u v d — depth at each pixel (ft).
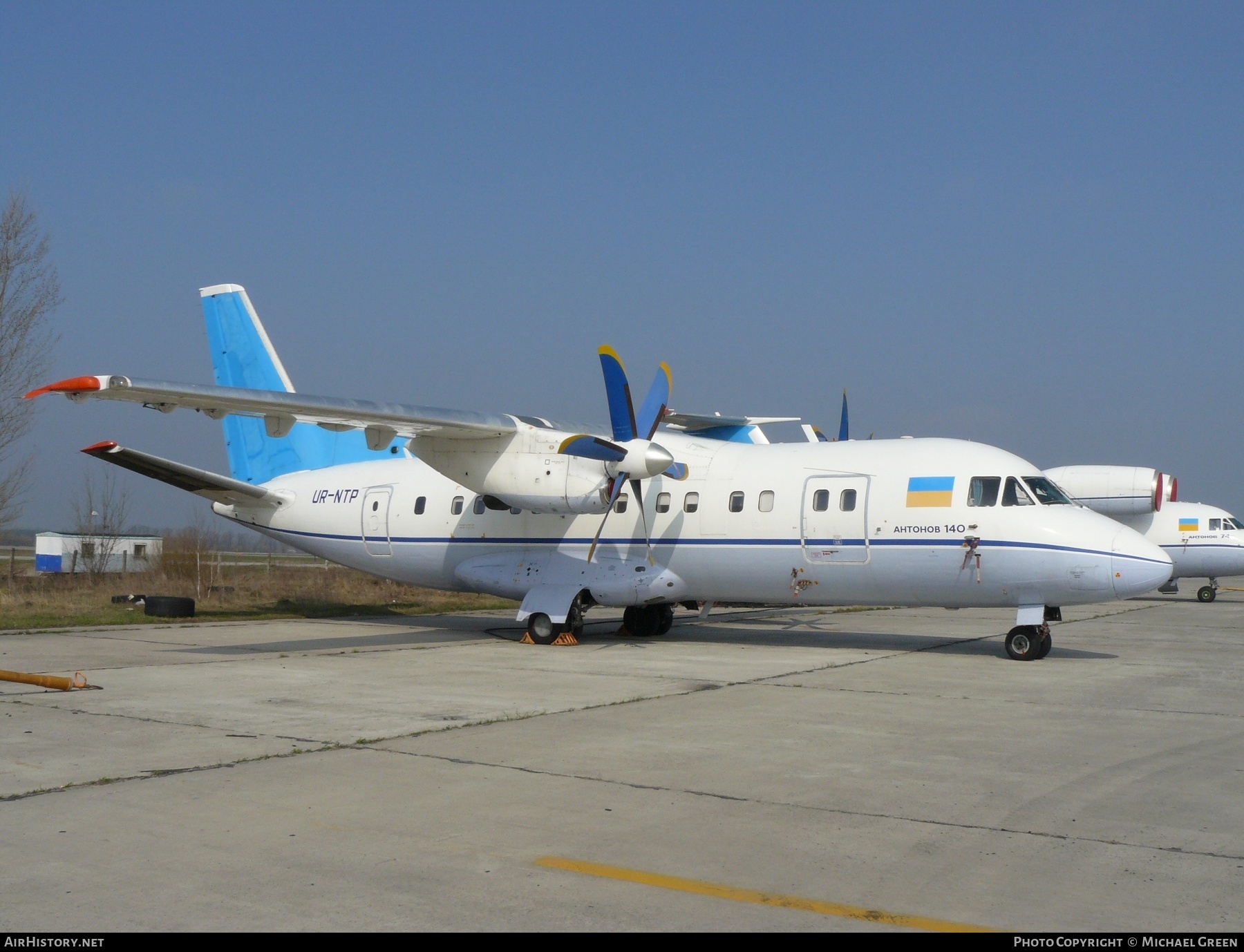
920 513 54.13
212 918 16.61
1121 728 33.55
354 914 16.83
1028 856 20.08
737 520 58.44
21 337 104.01
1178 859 19.92
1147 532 110.73
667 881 18.51
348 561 73.00
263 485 76.79
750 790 24.99
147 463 66.54
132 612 81.61
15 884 18.13
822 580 57.06
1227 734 32.58
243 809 22.97
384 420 55.62
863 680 44.62
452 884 18.24
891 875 18.90
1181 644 64.13
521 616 61.05
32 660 50.31
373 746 29.81
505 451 60.08
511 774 26.40
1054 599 52.39
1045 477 54.39
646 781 25.80
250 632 67.72
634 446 56.24
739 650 57.82
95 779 25.66
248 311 76.43
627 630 68.18
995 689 42.24
